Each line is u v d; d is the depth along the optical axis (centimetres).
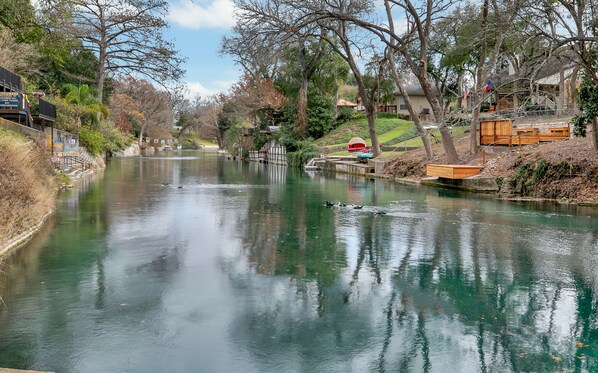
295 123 4922
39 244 1015
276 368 486
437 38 3359
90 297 685
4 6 1681
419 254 945
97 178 2775
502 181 1933
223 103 7488
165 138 10938
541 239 1080
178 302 666
